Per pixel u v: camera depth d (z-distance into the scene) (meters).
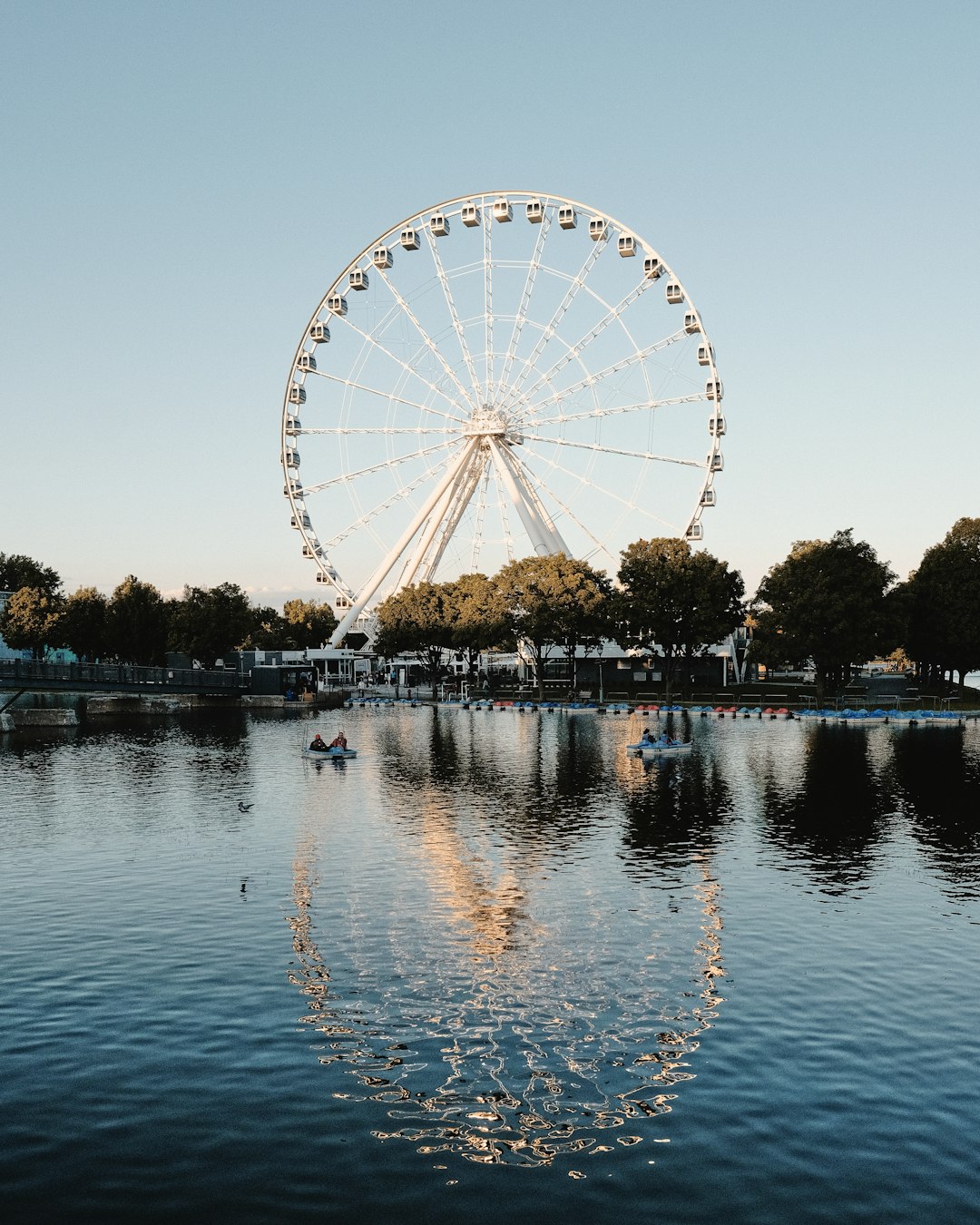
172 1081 24.20
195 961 32.50
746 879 43.06
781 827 54.91
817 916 37.66
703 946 34.16
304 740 105.00
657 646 183.88
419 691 192.25
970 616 156.50
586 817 58.31
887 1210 19.09
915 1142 21.48
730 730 115.44
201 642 191.12
